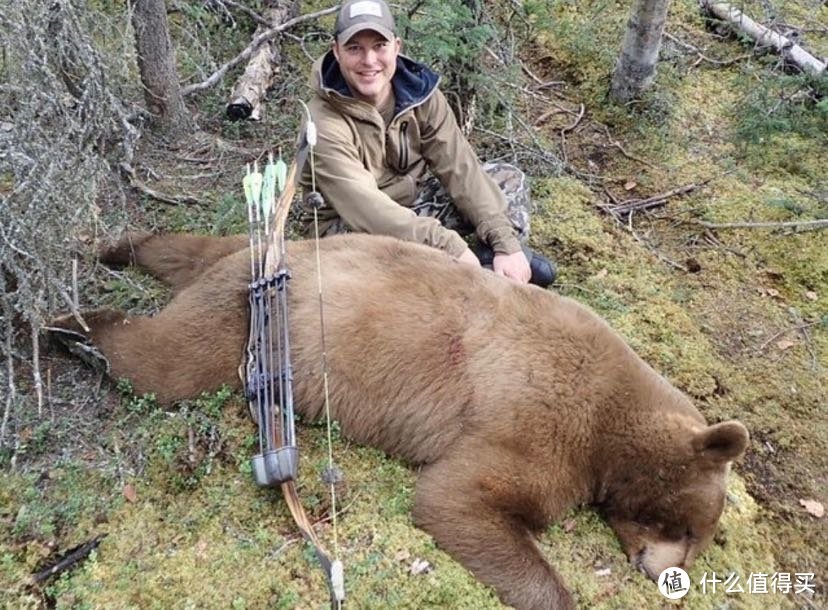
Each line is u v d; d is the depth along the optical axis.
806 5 4.24
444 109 2.49
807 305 2.79
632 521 1.94
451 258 2.05
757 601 1.90
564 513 1.92
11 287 2.06
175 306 2.05
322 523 1.79
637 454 1.88
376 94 2.29
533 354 1.87
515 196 2.71
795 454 2.32
